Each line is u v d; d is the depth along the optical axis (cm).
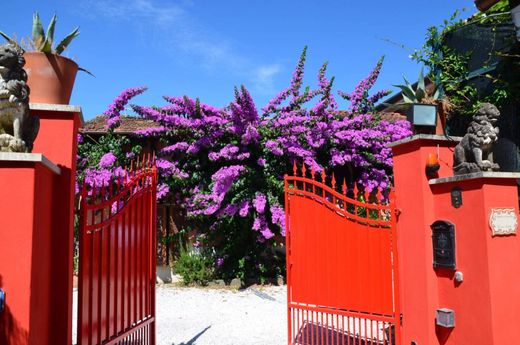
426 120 480
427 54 642
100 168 1134
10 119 300
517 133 534
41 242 319
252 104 1100
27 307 284
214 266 1165
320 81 1219
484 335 402
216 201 1104
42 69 372
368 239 525
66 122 370
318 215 566
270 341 649
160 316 822
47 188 335
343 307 534
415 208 479
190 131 1177
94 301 391
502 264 405
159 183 1200
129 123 1397
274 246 1199
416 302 471
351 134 1177
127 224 461
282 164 1166
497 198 411
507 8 558
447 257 439
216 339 663
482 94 576
